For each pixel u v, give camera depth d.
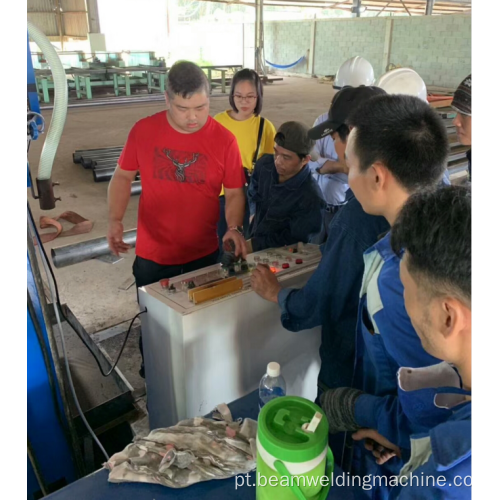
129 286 2.79
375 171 0.85
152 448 0.91
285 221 1.70
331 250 1.06
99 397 1.72
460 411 0.58
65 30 14.13
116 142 6.12
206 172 1.69
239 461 0.89
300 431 0.71
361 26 12.44
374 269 0.90
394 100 0.88
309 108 8.57
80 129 6.83
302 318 1.16
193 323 1.16
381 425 0.83
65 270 2.96
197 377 1.24
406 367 0.79
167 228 1.76
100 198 4.23
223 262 1.42
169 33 16.59
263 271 1.28
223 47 16.78
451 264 0.49
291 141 1.59
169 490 0.85
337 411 0.93
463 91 1.53
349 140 0.92
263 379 1.14
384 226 1.00
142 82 10.63
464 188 0.55
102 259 3.12
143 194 1.75
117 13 15.42
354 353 1.15
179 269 1.84
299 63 14.45
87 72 9.09
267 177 1.84
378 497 0.93
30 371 1.20
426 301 0.55
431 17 10.88
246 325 1.29
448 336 0.54
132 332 2.33
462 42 10.48
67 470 1.38
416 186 0.83
